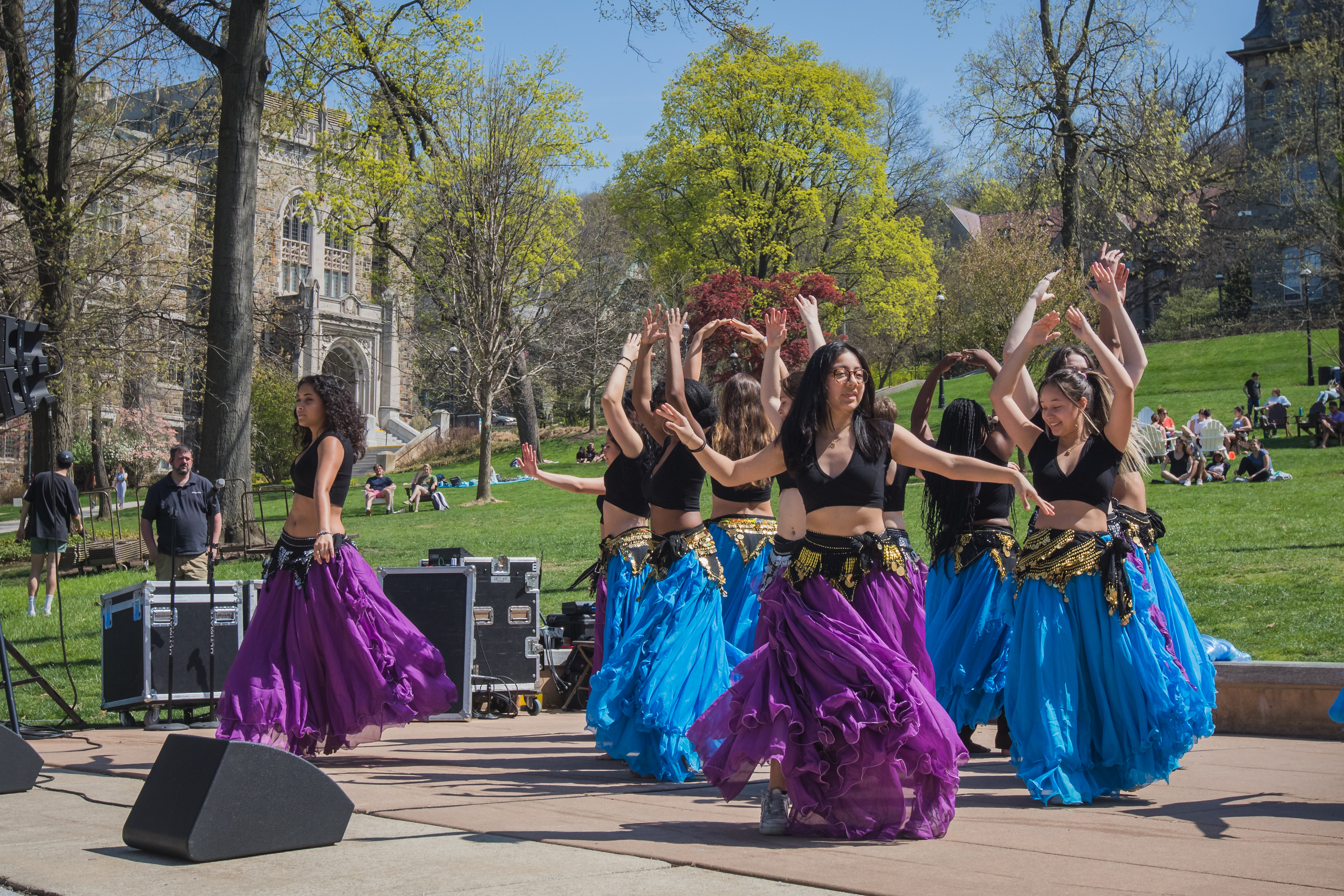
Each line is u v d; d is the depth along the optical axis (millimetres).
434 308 36844
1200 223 29406
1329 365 40875
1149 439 24062
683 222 39750
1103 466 4348
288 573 5098
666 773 4664
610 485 5312
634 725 4695
